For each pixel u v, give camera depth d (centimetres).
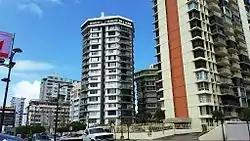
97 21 10512
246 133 2839
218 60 6384
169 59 6438
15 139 1152
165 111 6209
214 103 5634
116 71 9756
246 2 8375
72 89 13500
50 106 12000
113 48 10056
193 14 6219
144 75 10781
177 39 6378
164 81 6438
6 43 1814
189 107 5691
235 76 6762
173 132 4728
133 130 4856
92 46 10219
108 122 8538
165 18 6850
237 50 7100
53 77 15988
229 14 7256
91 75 9812
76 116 12181
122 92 9531
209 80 5756
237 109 6438
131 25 10769
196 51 5934
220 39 6444
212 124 5247
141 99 10712
